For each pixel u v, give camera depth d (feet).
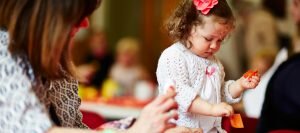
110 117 12.80
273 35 18.67
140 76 17.99
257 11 19.03
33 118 4.42
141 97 14.90
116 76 17.70
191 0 5.61
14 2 4.58
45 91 5.03
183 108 5.50
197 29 5.56
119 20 26.81
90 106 12.97
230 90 5.93
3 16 4.64
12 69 4.55
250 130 7.74
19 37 4.58
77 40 23.25
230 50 18.69
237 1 18.98
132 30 26.71
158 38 25.94
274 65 11.00
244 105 10.82
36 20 4.52
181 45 5.74
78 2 4.53
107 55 19.81
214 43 5.59
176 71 5.60
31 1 4.55
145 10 26.25
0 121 4.48
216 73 5.83
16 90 4.49
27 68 4.62
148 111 4.35
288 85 7.29
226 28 5.55
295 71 7.32
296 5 8.95
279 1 18.52
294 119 7.24
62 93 5.69
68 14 4.50
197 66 5.70
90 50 20.66
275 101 7.41
